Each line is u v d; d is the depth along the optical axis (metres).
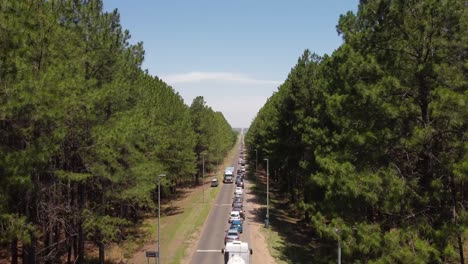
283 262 35.25
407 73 19.27
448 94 16.80
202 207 64.94
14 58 16.61
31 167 17.14
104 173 26.02
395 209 18.78
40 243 28.72
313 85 40.91
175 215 58.94
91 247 40.41
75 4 27.31
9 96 16.23
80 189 30.86
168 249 40.41
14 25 17.02
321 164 25.00
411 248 17.75
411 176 19.77
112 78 29.61
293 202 58.72
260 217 57.12
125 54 33.56
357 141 20.52
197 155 89.62
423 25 18.39
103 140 24.50
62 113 18.62
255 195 78.06
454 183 18.20
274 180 93.69
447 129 18.11
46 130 19.56
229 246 28.55
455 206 18.00
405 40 19.41
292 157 47.69
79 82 21.64
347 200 21.41
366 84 20.72
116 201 30.91
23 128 18.22
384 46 20.17
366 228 19.61
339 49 29.66
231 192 82.38
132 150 28.77
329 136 31.02
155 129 34.56
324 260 27.73
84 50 26.53
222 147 114.12
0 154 16.14
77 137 24.92
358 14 23.28
